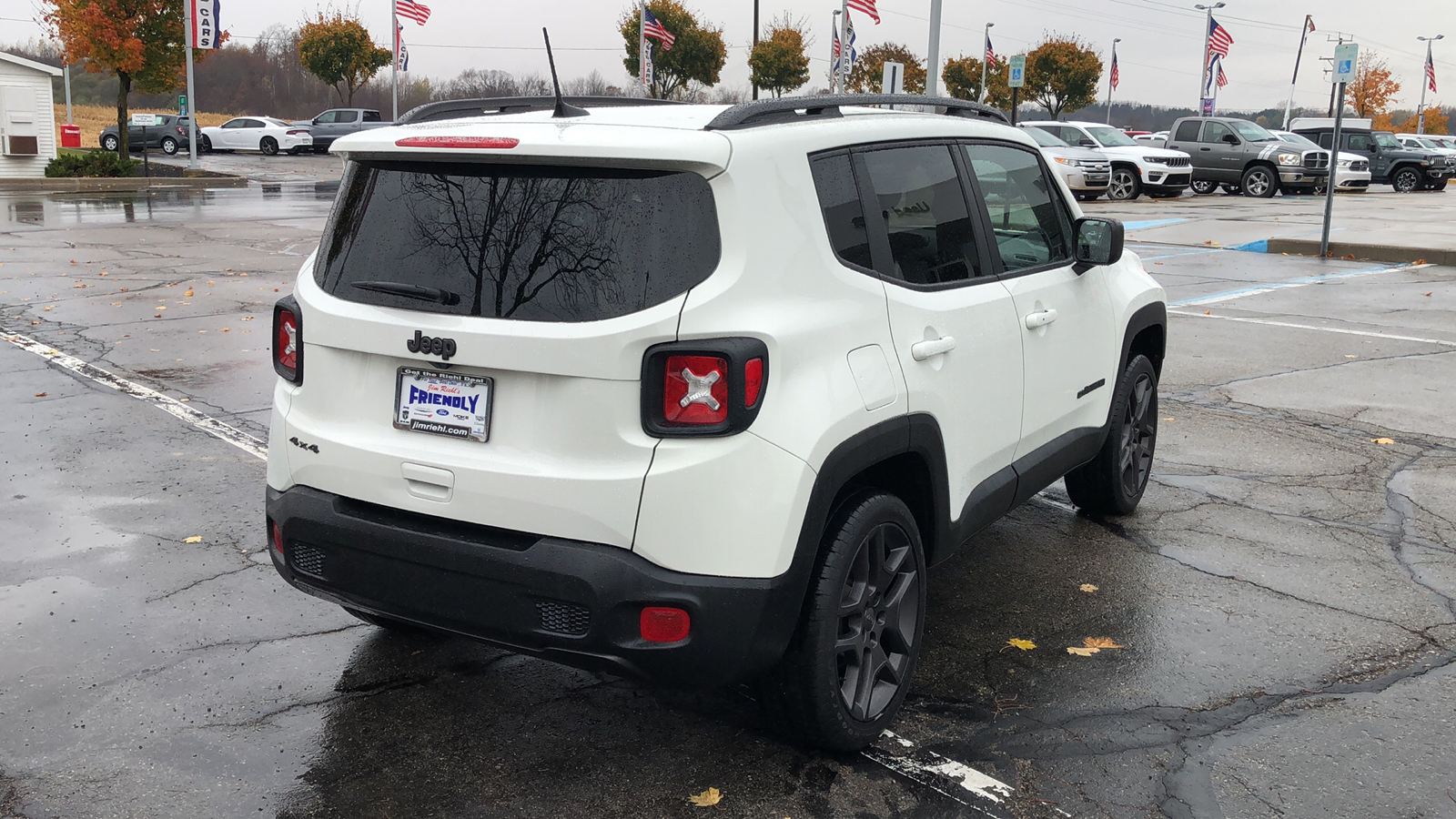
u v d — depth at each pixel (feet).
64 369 26.68
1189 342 32.63
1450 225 68.18
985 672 12.71
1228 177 94.63
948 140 12.77
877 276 10.79
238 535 16.52
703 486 9.02
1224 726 11.56
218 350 29.17
